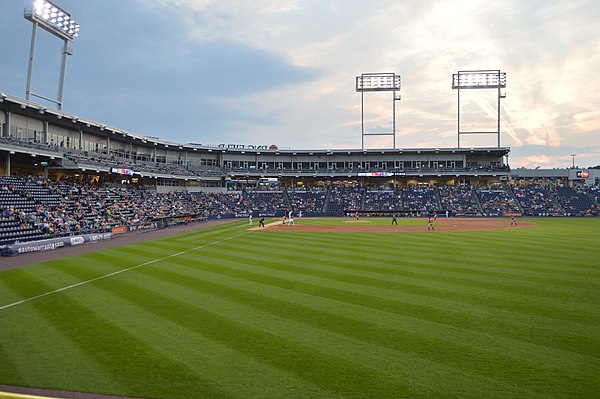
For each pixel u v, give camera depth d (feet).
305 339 29.66
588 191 253.44
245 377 23.53
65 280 52.06
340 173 269.85
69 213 131.13
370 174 267.18
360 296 42.01
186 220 176.24
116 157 207.41
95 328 32.53
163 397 21.38
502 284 47.50
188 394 21.61
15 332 31.78
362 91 271.69
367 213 240.32
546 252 75.25
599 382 22.49
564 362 25.26
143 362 25.75
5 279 53.72
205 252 77.66
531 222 181.47
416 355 26.55
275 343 28.89
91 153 181.37
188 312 36.73
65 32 157.17
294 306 38.40
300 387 22.22
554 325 32.60
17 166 160.97
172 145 240.32
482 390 21.66
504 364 25.02
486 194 255.29
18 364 25.64
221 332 31.30
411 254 72.74
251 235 114.62
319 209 250.57
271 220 200.95
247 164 280.10
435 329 31.73
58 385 22.80
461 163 274.36
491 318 34.47
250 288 45.93
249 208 240.94
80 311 37.42
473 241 96.07
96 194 163.22
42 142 157.28
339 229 139.03
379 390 21.76
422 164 277.85
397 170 266.57
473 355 26.48
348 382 22.75
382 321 33.76
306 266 60.23
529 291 44.06
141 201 185.68
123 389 22.29
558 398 20.79
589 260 65.57
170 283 49.14
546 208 237.45
